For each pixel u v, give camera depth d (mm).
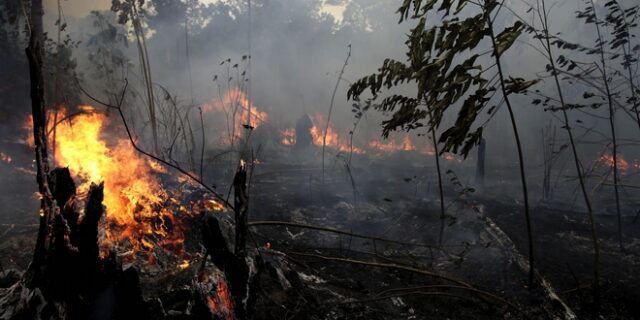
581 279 4547
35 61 2453
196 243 4102
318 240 5559
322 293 3762
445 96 3904
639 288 4340
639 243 5559
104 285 2664
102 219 2990
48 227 2500
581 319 3773
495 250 4879
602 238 5781
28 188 6621
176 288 2879
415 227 6047
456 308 3879
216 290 2754
